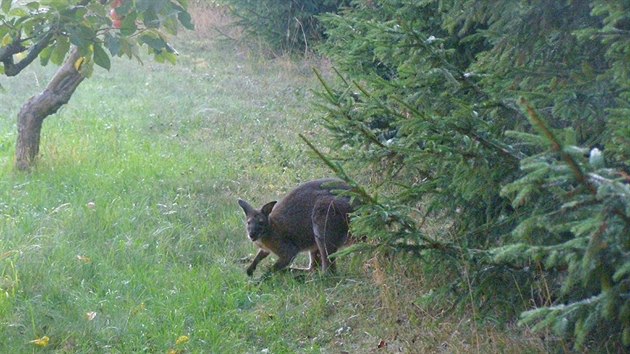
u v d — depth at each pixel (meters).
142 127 13.16
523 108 3.74
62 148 11.36
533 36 5.49
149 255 8.10
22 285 7.13
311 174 10.71
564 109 4.95
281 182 10.59
